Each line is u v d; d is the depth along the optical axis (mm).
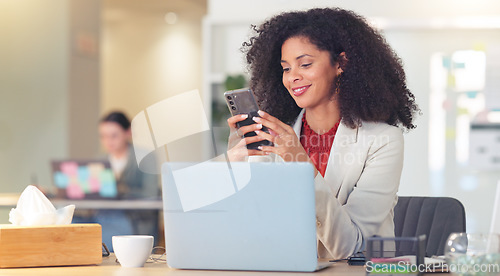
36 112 6922
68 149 6848
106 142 5473
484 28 4859
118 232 4789
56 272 1674
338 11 2285
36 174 6891
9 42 6945
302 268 1651
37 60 6926
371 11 4992
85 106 7164
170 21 10180
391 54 2334
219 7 5203
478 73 4898
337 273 1650
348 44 2207
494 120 4875
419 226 2439
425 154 4973
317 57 2209
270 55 2355
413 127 2438
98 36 7387
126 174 5414
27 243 1763
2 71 6961
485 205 4875
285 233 1651
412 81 4996
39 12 6918
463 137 4922
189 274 1641
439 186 4945
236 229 1673
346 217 1966
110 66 10336
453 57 4941
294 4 5066
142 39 10250
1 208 5090
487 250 1504
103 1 9133
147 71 10227
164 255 2035
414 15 4941
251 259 1673
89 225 1845
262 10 5133
